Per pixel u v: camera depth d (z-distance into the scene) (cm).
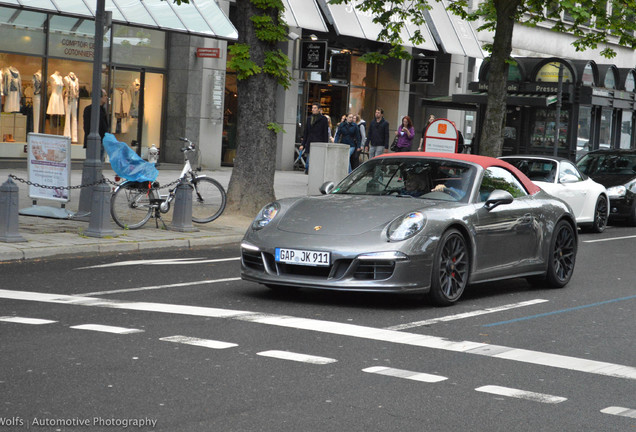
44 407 607
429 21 4025
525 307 1094
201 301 1037
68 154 1700
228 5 3219
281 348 808
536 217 1218
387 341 858
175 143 3173
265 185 1983
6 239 1388
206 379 694
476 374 749
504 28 2359
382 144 3069
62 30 2811
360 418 612
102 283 1143
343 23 3503
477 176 1157
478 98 3058
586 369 787
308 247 1009
